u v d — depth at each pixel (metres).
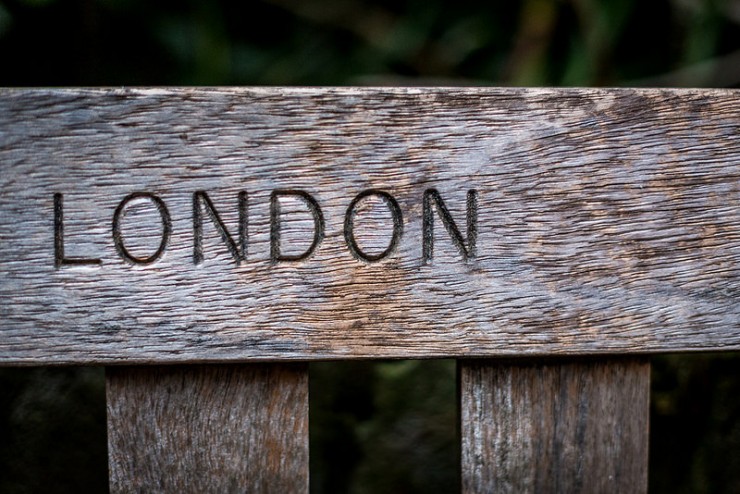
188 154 0.66
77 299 0.67
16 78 1.26
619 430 0.74
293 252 0.68
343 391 1.08
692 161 0.69
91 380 1.01
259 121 0.67
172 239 0.67
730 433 0.99
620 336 0.70
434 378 1.09
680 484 1.01
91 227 0.66
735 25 1.51
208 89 0.66
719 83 1.44
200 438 0.71
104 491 1.01
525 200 0.68
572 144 0.68
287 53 1.67
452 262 0.68
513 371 0.73
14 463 0.98
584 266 0.69
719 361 0.99
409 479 1.08
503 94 0.68
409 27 1.65
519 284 0.69
